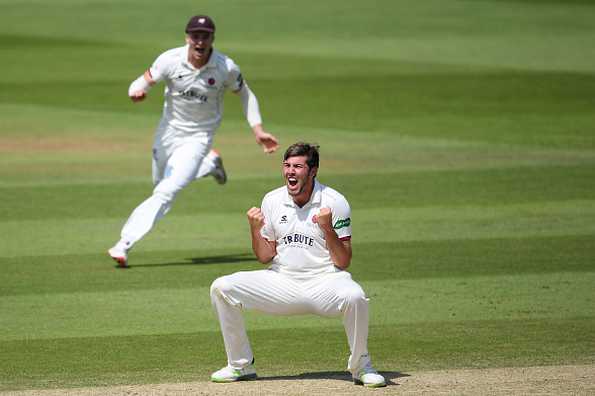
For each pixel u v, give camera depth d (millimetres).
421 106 78438
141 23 128750
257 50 107750
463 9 138125
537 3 143875
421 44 110875
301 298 24453
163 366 26781
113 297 33781
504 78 89375
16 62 101875
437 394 23609
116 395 23938
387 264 37750
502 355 27391
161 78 38094
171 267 37719
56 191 51656
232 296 24500
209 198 50594
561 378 24938
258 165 59031
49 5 146625
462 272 36531
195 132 38812
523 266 37281
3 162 59719
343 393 23766
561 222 44125
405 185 52344
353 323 24078
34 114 77438
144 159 60844
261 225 24250
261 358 27641
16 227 44031
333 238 23812
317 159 24312
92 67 98625
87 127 72375
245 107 39219
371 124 72000
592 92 82688
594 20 127750
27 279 35938
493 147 63031
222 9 140000
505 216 45406
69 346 28625
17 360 27328
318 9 139125
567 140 65062
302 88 86625
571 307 32188
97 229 43812
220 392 24062
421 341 28906
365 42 112438
